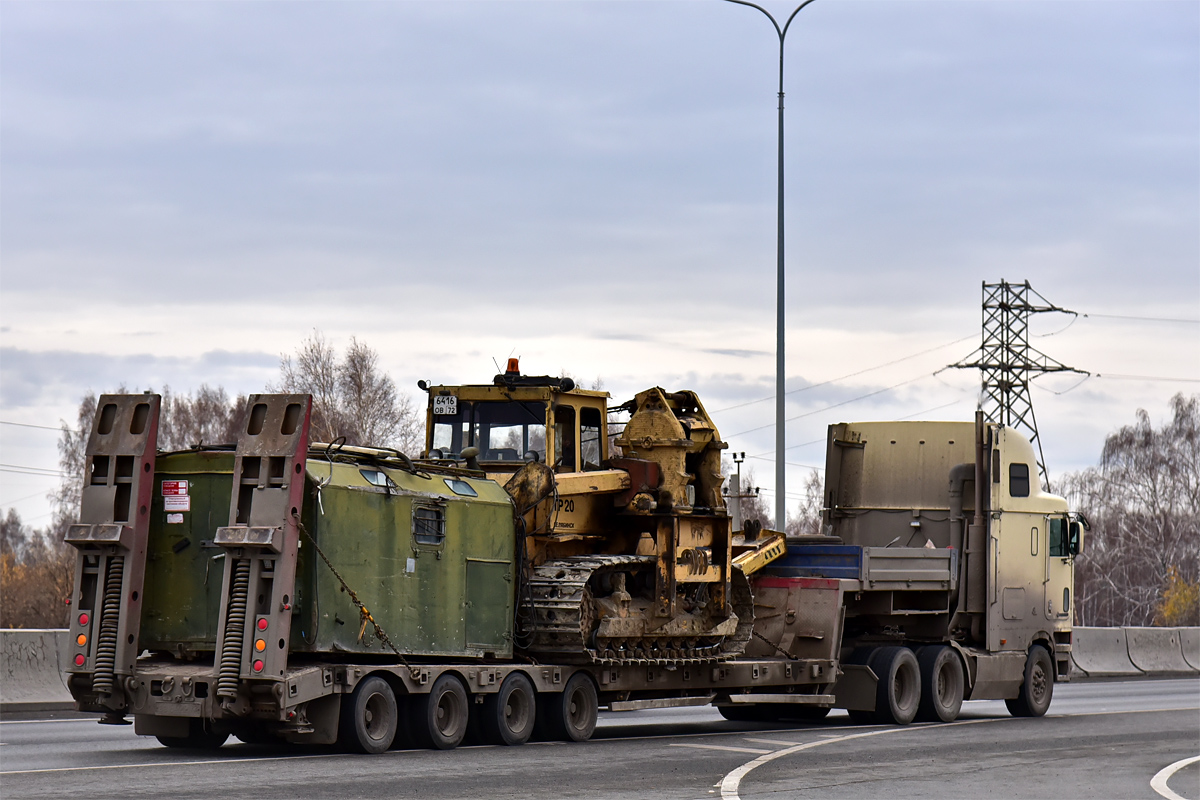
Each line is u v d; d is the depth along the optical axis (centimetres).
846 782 2002
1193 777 2141
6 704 3131
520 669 2469
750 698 2922
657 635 2734
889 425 3694
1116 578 12500
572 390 2739
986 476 3453
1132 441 12550
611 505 2794
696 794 1819
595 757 2242
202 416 9550
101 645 2166
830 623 3097
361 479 2270
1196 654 5950
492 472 2702
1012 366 8788
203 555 2230
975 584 3425
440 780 1889
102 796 1662
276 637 2073
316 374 7838
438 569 2395
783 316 4356
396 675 2262
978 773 2150
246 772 1925
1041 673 3541
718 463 2919
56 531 9969
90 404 10162
